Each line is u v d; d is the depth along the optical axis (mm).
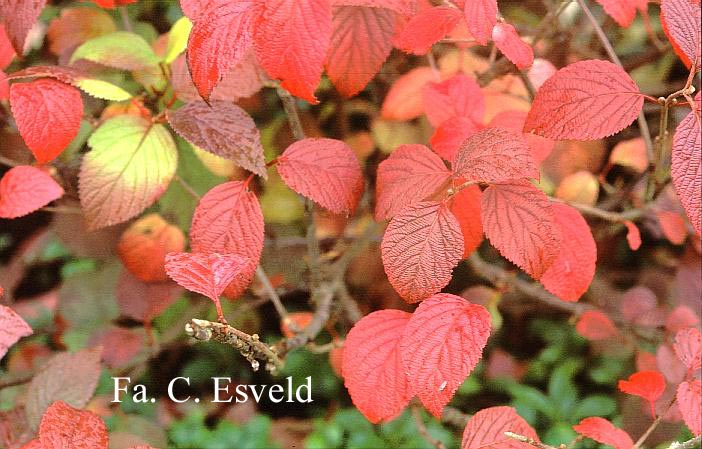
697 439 798
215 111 844
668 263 1193
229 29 779
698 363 841
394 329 830
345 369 826
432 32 854
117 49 905
